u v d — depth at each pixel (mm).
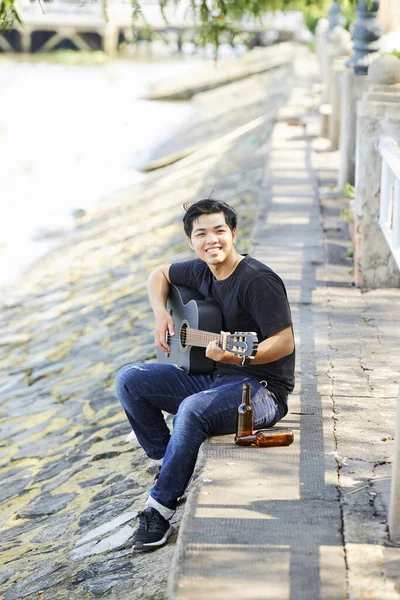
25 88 44469
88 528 6074
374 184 8695
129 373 5508
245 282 5195
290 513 4574
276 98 28875
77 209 20766
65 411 9406
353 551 4230
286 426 5609
